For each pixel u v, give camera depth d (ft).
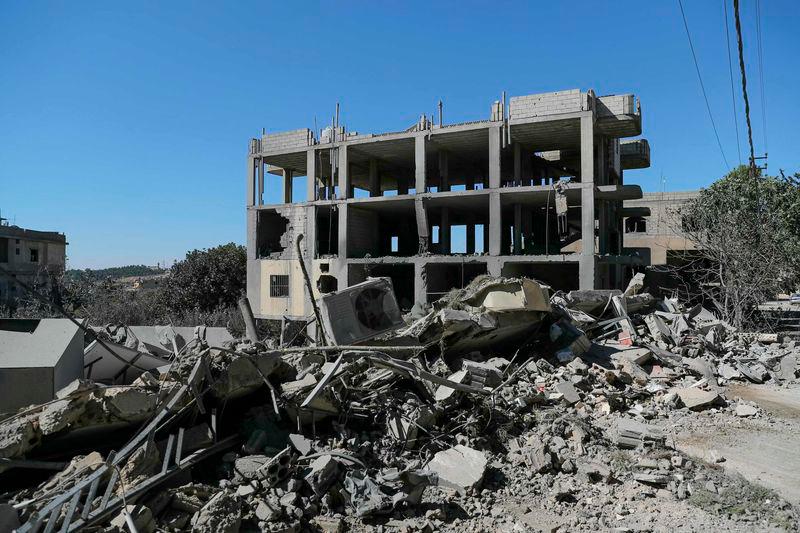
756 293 78.13
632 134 87.92
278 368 25.21
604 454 26.81
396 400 26.48
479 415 27.61
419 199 92.99
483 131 88.22
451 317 34.53
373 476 21.31
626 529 19.56
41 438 16.81
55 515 13.23
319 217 113.19
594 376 39.45
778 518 20.24
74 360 23.21
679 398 36.65
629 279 107.24
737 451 28.12
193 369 20.03
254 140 110.73
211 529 15.44
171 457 18.49
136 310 109.60
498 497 22.17
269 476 18.62
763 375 45.21
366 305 33.58
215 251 134.51
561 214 82.58
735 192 89.86
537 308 40.14
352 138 100.01
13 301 96.43
